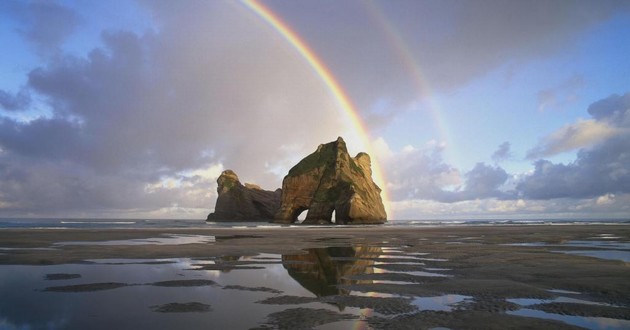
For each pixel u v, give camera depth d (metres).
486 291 12.91
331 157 135.88
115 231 54.56
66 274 16.42
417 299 11.80
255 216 169.50
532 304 11.09
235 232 56.25
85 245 30.69
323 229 69.62
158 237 42.66
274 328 8.78
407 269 18.28
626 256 23.23
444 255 24.33
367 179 140.00
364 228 75.44
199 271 17.59
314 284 14.39
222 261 21.30
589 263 19.88
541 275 16.05
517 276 15.87
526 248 29.17
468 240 38.88
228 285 14.16
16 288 13.35
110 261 20.94
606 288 13.24
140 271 17.45
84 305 10.96
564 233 52.69
